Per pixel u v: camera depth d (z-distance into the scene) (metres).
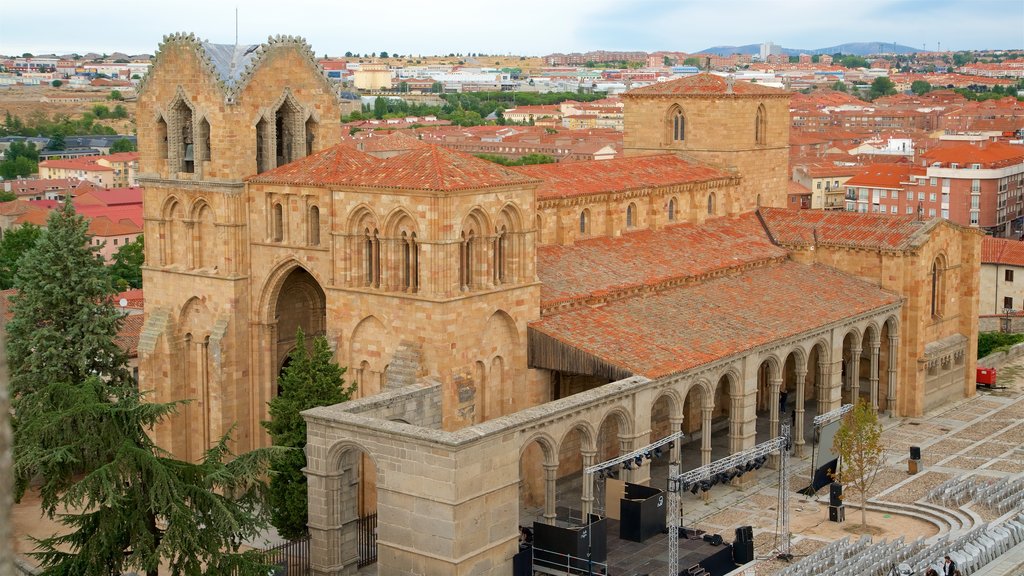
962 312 106.19
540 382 74.50
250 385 79.88
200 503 50.94
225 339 78.19
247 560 50.91
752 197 106.19
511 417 60.81
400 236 69.94
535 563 60.22
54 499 49.66
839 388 89.25
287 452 64.19
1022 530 67.81
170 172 80.00
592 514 64.88
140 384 81.62
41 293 81.81
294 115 81.38
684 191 97.75
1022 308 154.75
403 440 58.22
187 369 81.50
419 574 58.59
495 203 70.56
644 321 78.31
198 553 50.44
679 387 72.44
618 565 59.97
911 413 98.31
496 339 72.25
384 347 71.12
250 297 78.94
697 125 104.56
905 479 80.62
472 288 70.62
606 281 81.88
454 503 56.66
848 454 70.94
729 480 72.06
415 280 69.88
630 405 68.88
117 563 49.97
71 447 48.16
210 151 78.50
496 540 59.56
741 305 85.88
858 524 71.56
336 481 61.94
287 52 80.12
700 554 61.62
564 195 84.56
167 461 50.50
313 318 83.50
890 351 97.19
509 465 60.03
